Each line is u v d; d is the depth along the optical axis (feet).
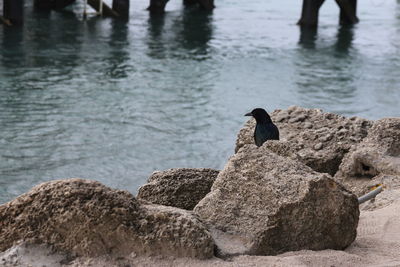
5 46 90.33
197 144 53.88
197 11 136.26
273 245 15.37
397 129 27.68
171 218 14.33
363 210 22.98
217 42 103.71
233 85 75.36
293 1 161.27
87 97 66.44
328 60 93.15
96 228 13.99
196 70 82.64
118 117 59.98
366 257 15.62
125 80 75.15
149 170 47.57
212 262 14.06
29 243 14.02
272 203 15.56
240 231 15.40
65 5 126.21
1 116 58.08
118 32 107.45
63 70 78.33
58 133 54.34
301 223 15.56
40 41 95.55
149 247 14.06
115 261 13.89
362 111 67.36
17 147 50.34
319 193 15.72
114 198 14.21
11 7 104.58
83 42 97.04
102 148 51.31
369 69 88.02
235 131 57.93
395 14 148.25
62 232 14.11
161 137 54.95
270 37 110.52
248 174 16.15
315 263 14.64
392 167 26.37
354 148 28.50
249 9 143.95
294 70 85.25
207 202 16.05
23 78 73.00
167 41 102.42
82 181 14.39
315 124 31.68
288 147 22.74
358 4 161.79
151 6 129.39
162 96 68.54
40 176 45.16
